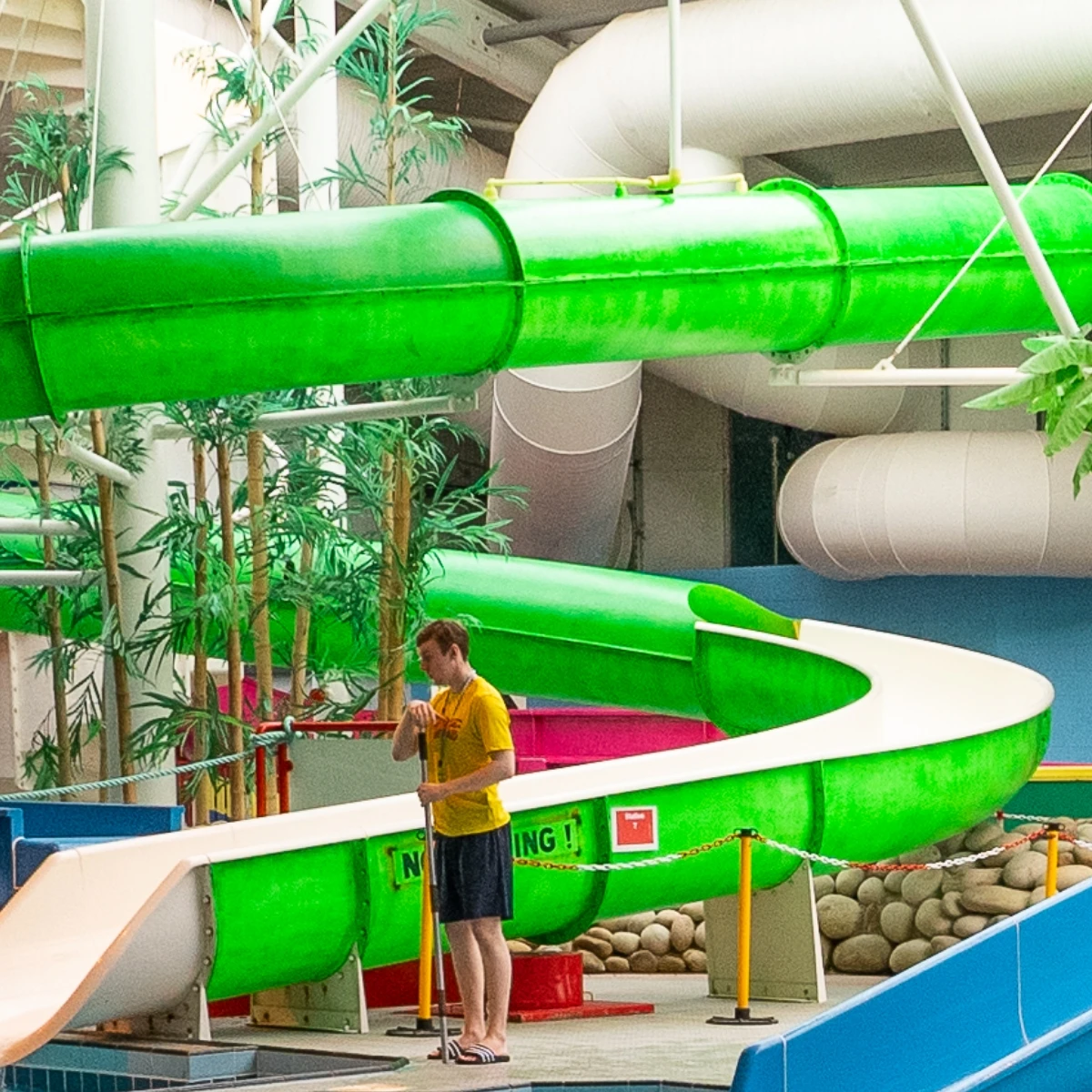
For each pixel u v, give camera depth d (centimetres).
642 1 1625
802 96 1416
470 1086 561
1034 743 1094
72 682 1738
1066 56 1323
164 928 664
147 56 1065
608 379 1598
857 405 1777
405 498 1157
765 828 851
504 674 1400
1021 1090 537
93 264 735
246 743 1084
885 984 501
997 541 1636
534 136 1543
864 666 1139
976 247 955
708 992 876
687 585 1382
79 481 1466
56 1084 667
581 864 787
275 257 755
